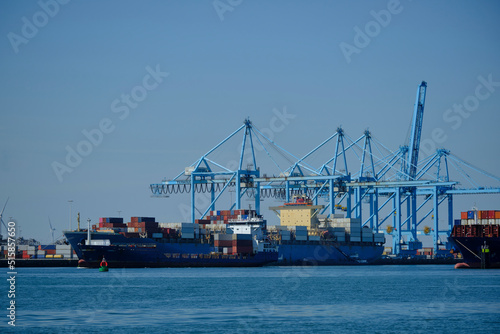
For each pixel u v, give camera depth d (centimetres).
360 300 17950
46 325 14075
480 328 13850
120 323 14312
